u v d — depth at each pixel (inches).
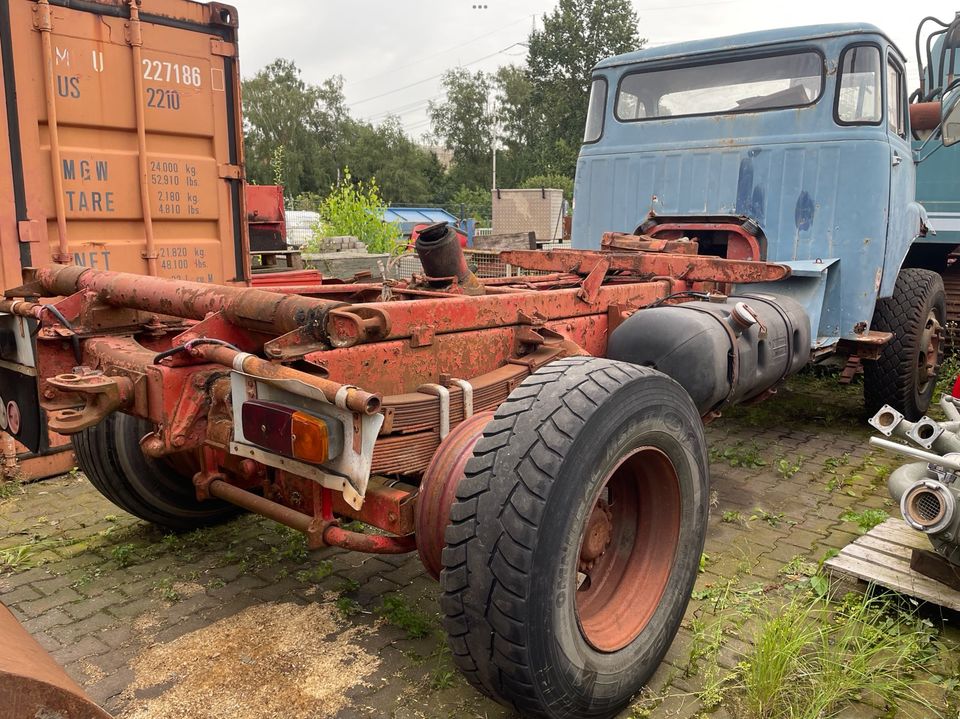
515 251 179.2
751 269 149.3
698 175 205.9
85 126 166.9
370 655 100.2
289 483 98.9
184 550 133.1
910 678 97.3
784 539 138.9
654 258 159.9
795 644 92.7
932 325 211.2
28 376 106.6
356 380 93.0
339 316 80.4
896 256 198.2
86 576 122.6
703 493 97.1
